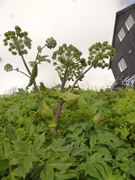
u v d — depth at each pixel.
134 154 2.25
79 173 1.76
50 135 2.32
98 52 2.55
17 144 1.43
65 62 2.48
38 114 2.94
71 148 1.89
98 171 1.75
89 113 3.22
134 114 3.18
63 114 3.25
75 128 2.46
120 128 2.74
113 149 2.20
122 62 26.31
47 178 1.35
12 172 1.36
